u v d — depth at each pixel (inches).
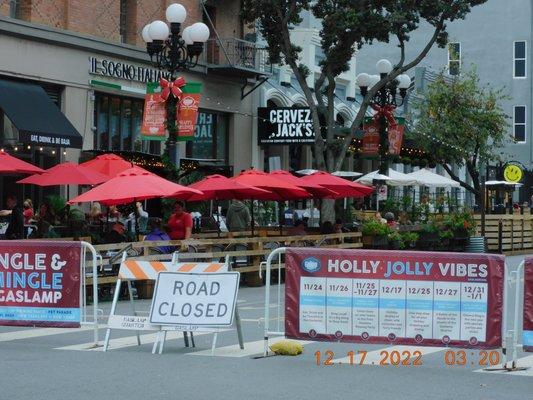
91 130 1416.1
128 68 1480.1
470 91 2138.3
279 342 594.6
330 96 1577.3
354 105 2185.0
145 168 1427.2
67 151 1378.0
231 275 592.1
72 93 1382.9
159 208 1492.4
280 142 1777.8
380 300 551.2
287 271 567.5
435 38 1555.1
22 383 482.3
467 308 540.4
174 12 1138.0
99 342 638.5
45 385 477.1
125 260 610.2
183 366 540.1
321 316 560.7
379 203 1797.5
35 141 1235.9
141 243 939.3
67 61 1373.0
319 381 498.3
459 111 2118.6
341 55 1551.4
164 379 496.7
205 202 1585.9
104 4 1448.1
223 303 590.6
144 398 446.3
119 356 577.0
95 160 1188.5
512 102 2979.8
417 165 2277.3
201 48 1160.8
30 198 1332.4
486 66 2999.5
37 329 705.0
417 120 2425.0
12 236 1048.2
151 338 661.9
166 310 594.2
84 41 1393.9
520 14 2970.0
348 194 1349.7
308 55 1966.0
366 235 1360.7
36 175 1125.1
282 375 514.6
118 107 1488.7
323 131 1788.9
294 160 1974.7
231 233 1212.5
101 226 1214.9
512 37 2977.4
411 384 494.0
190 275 595.5
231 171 1680.6
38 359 561.6
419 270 545.6
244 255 1069.1
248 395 456.4
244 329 714.2
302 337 564.1
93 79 1414.9
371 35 1534.2
